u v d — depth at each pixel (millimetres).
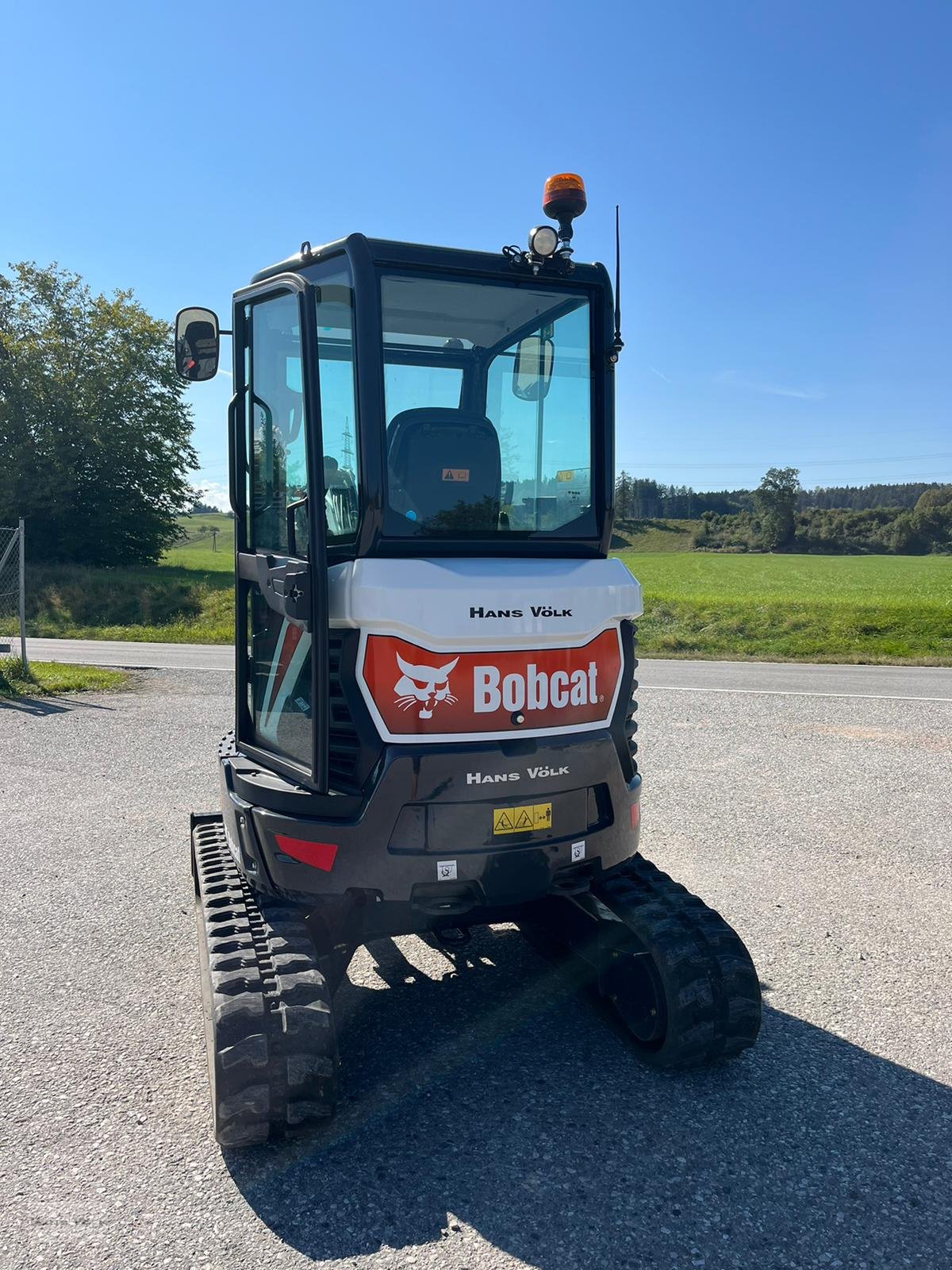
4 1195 2865
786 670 16219
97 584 29547
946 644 19578
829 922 5031
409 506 3336
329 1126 3223
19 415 35812
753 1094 3420
